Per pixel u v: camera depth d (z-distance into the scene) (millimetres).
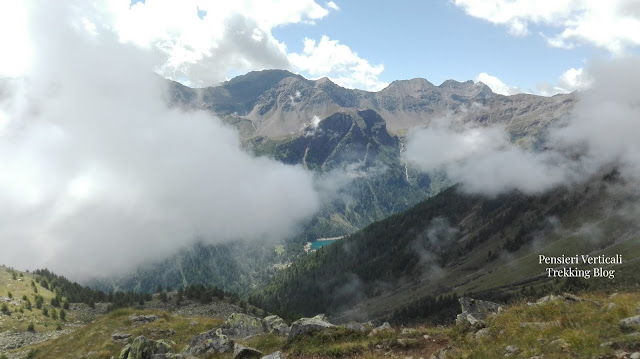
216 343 30297
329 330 27297
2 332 90438
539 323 20281
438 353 20734
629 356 14352
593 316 19188
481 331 21625
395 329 26141
